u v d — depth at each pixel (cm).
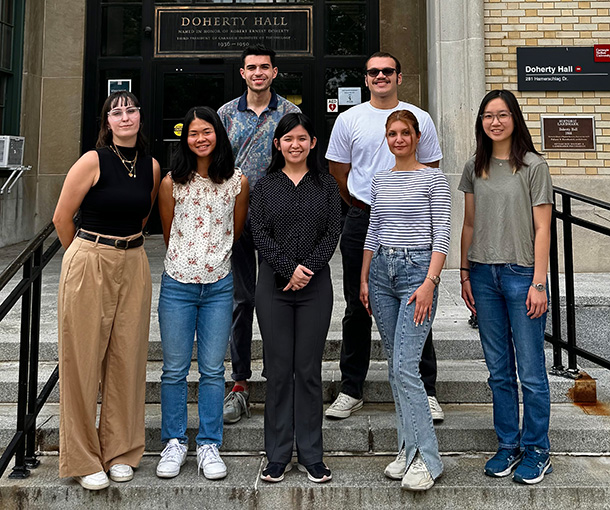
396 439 293
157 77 819
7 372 345
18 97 772
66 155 822
